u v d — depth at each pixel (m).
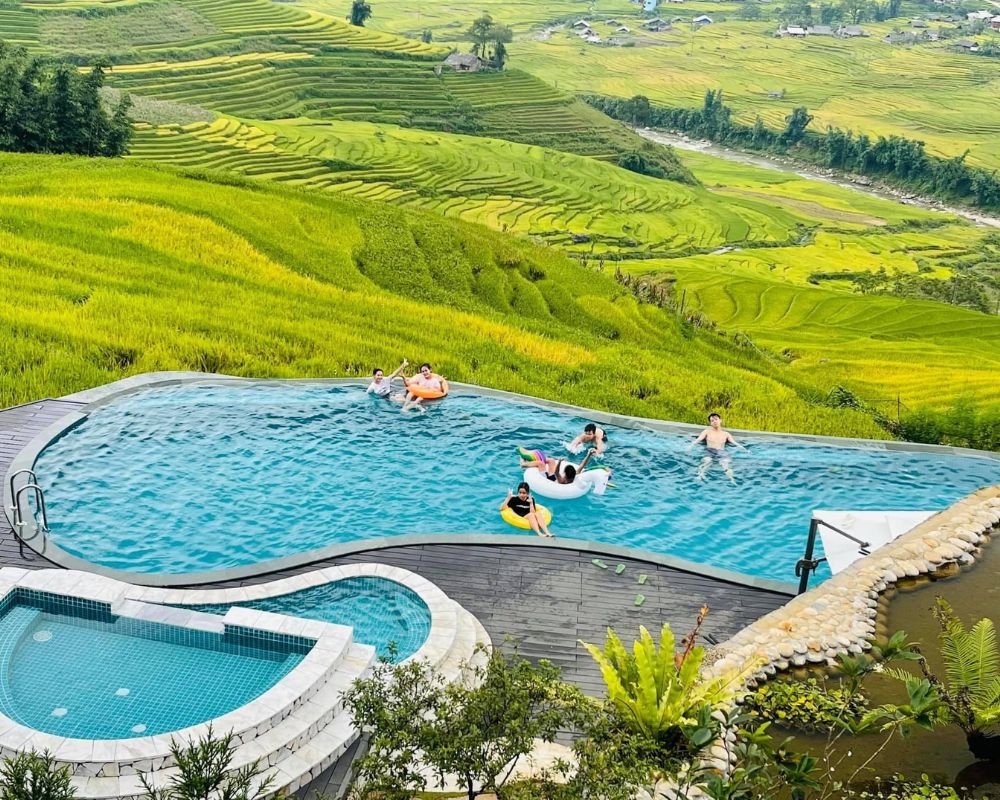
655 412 30.69
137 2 185.88
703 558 19.44
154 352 27.50
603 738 9.92
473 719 9.30
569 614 15.40
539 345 36.38
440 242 49.62
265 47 182.88
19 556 16.22
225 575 15.93
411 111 177.62
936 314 95.50
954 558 17.84
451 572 16.38
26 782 8.85
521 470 22.55
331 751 11.33
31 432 21.73
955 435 33.34
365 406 25.52
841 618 15.52
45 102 68.06
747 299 100.94
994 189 184.12
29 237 35.44
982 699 13.12
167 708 12.14
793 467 23.84
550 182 154.62
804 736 13.03
